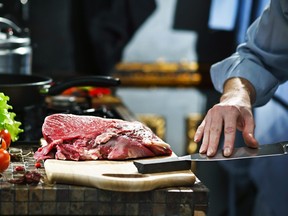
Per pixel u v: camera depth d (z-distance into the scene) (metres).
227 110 2.39
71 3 5.53
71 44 5.57
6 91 2.84
